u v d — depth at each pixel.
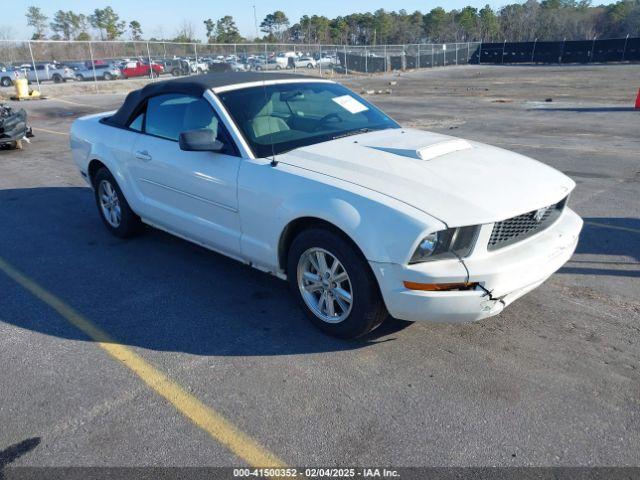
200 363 3.42
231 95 4.27
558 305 4.06
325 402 3.01
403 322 3.84
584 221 5.93
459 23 109.31
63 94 25.19
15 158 10.52
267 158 3.84
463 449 2.64
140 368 3.38
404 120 14.88
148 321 3.97
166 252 5.35
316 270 3.63
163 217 4.81
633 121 13.41
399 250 2.99
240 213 3.93
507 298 3.15
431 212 3.00
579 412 2.88
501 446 2.65
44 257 5.29
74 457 2.65
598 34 92.50
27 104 20.88
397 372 3.27
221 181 4.00
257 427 2.83
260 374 3.29
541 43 52.81
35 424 2.89
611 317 3.87
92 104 20.78
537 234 3.41
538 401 2.97
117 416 2.94
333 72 39.66
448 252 3.02
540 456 2.58
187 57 33.75
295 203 3.46
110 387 3.20
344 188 3.29
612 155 9.30
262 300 4.27
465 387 3.11
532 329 3.72
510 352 3.45
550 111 16.03
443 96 22.19
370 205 3.12
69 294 4.45
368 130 4.40
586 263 4.83
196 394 3.11
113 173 5.25
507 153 4.01
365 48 42.00
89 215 6.70
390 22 110.62
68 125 15.41
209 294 4.39
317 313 3.69
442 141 3.94
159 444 2.72
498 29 101.12
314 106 4.52
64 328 3.90
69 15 84.88
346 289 3.48
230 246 4.15
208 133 3.91
